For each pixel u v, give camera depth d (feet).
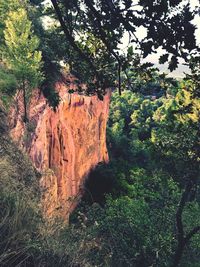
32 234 16.72
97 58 16.48
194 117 30.81
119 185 147.13
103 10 10.82
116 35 12.88
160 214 54.34
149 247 50.47
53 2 12.67
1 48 80.69
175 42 9.98
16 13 74.28
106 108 167.63
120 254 44.21
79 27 14.42
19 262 14.70
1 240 14.79
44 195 26.91
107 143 212.43
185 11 9.71
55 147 103.76
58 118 104.53
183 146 35.47
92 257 21.93
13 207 17.08
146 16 9.91
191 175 38.40
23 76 71.10
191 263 53.11
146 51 10.29
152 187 61.36
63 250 17.04
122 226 50.75
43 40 90.53
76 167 134.31
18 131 62.90
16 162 29.84
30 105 78.23
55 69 96.22
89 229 27.40
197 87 16.12
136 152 210.59
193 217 55.31
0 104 55.11
